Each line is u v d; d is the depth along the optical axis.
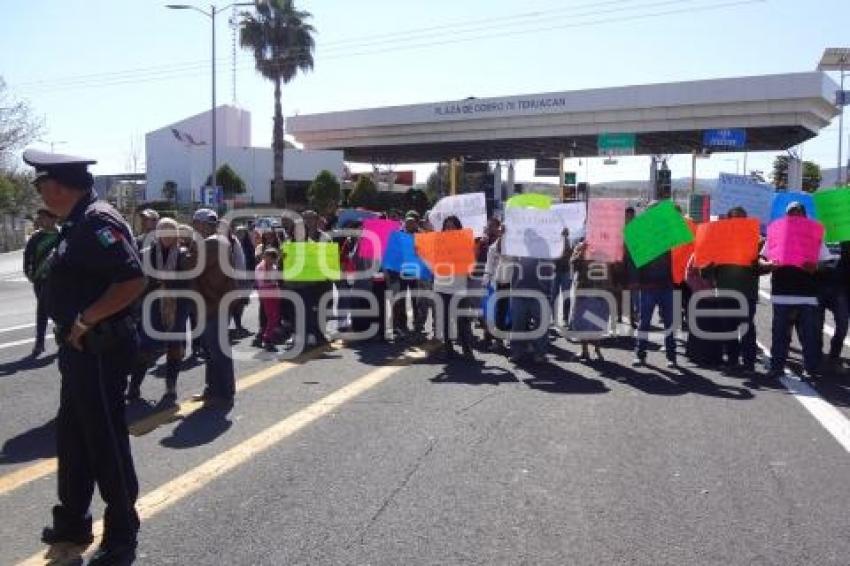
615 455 6.22
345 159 69.75
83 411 4.27
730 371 9.74
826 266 9.71
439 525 4.82
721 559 4.37
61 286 4.23
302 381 9.12
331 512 5.02
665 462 6.05
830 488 5.50
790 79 42.06
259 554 4.41
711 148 46.53
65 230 4.24
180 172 61.53
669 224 9.74
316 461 6.06
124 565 4.27
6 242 45.62
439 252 10.44
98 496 5.39
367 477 5.68
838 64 54.62
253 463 6.03
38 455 6.36
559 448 6.39
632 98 45.91
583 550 4.47
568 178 27.92
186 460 6.11
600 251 10.39
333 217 15.95
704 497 5.30
